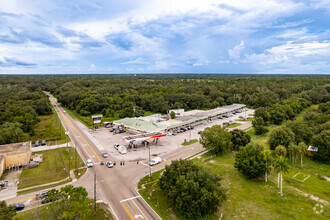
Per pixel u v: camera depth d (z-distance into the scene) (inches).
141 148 2812.5
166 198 1633.9
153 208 1513.3
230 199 1649.9
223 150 2581.2
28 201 1583.4
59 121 4436.5
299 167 2284.7
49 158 2464.3
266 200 1632.6
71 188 1467.8
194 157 2513.5
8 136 2741.1
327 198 1669.5
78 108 5319.9
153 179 1937.7
